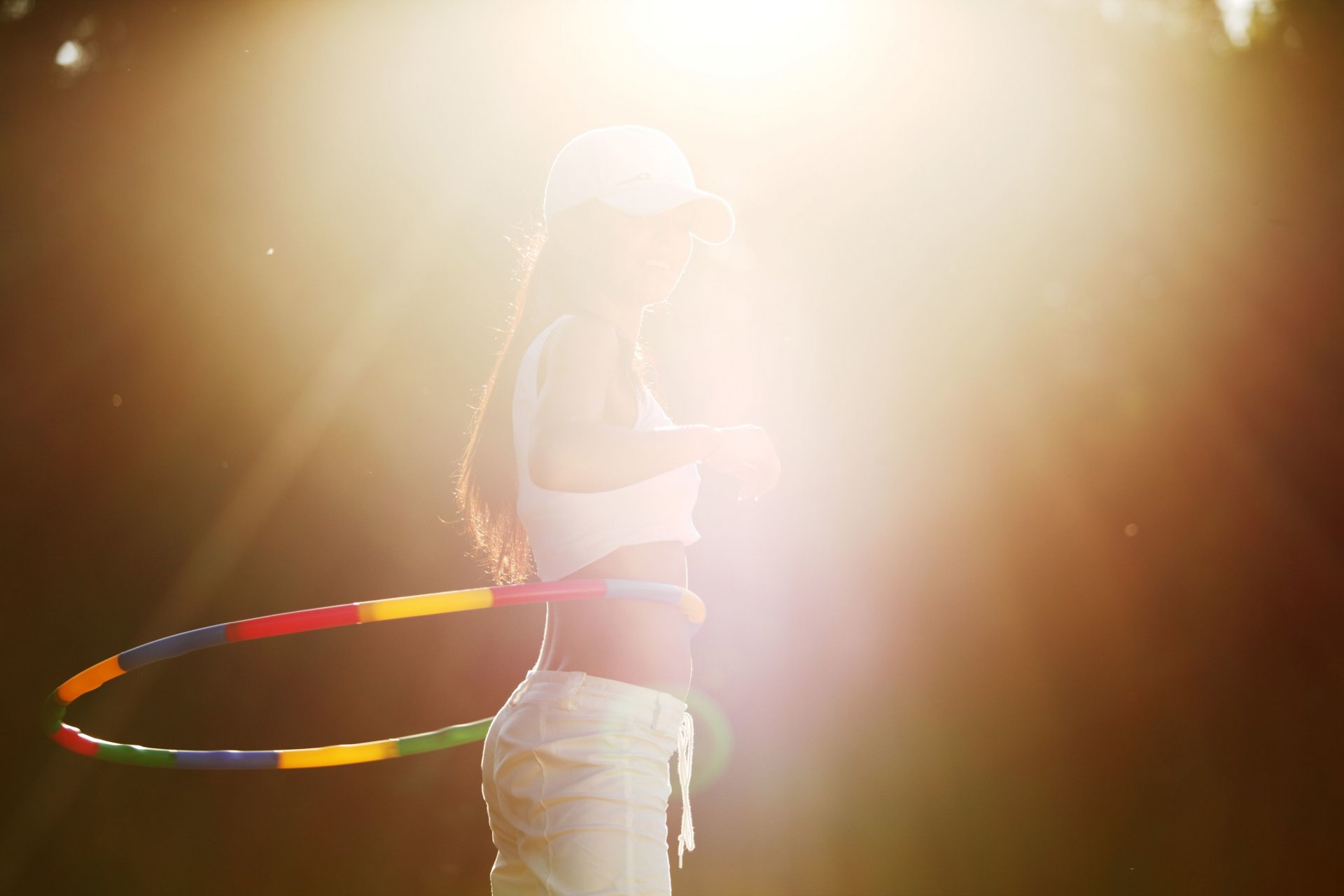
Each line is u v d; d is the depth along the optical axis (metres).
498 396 3.38
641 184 3.26
